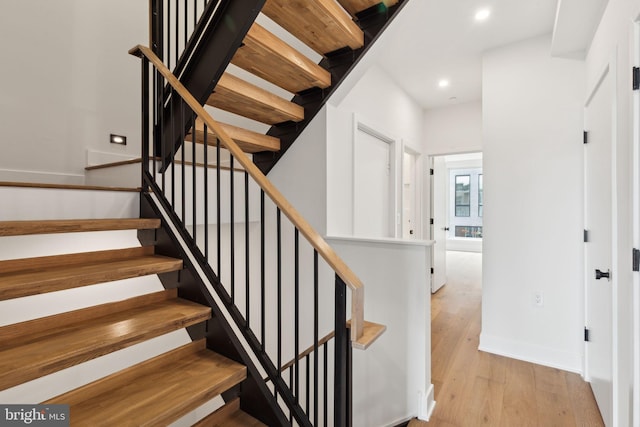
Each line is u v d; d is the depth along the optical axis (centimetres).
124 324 132
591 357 221
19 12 255
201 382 127
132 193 194
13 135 253
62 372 169
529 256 264
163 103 192
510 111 272
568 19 200
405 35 262
